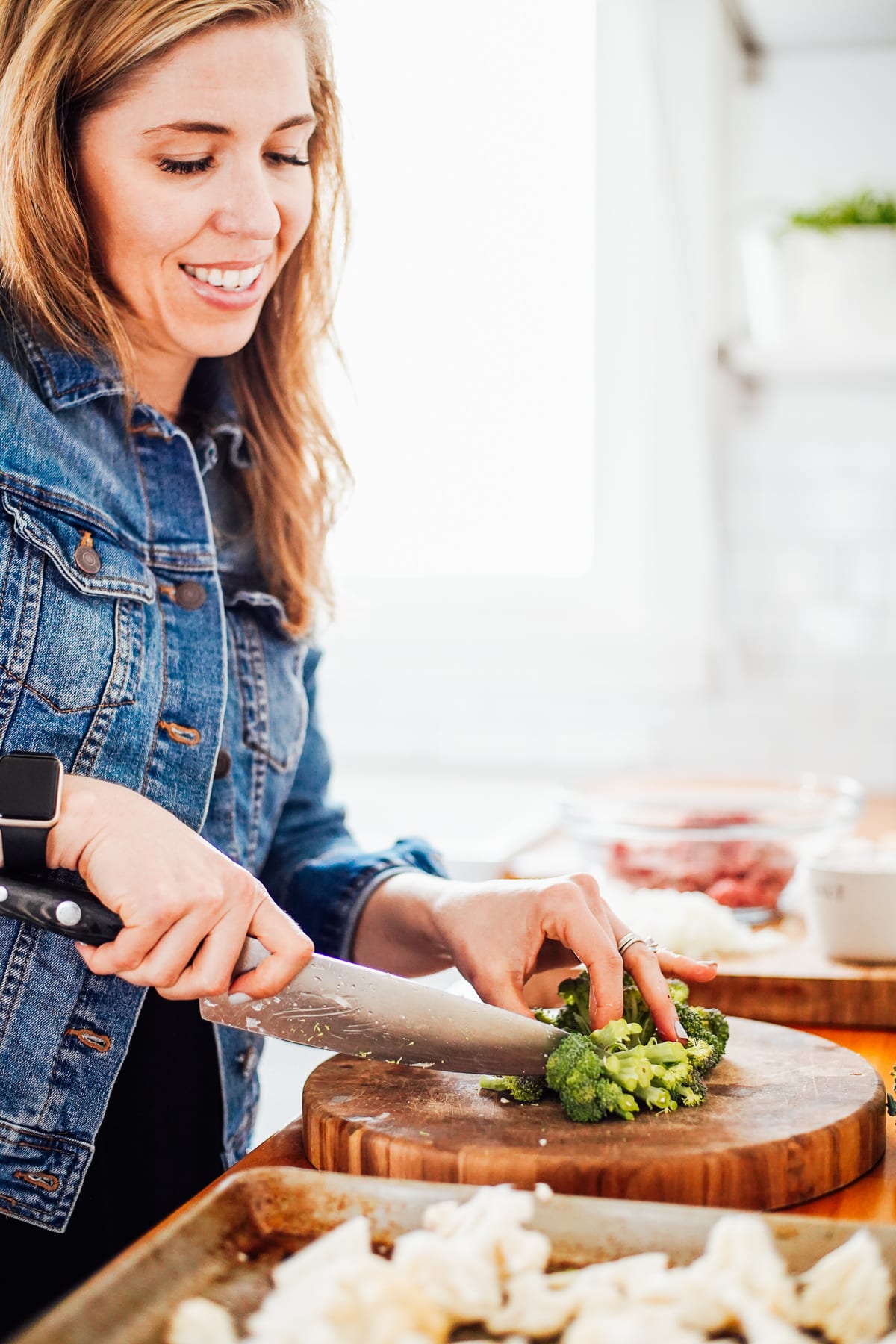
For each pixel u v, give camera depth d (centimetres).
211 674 107
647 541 261
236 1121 113
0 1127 98
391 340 273
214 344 104
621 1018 91
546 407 268
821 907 123
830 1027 116
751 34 238
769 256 223
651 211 255
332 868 117
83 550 99
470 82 262
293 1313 58
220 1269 65
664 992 93
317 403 125
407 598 274
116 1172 105
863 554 242
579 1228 65
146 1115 106
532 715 259
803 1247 63
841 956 123
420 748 265
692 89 233
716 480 243
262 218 97
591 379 264
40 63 92
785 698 246
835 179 243
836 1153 79
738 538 248
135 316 104
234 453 119
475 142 263
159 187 96
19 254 97
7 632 95
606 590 265
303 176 105
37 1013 98
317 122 114
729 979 118
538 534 271
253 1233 68
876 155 242
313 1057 185
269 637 121
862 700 243
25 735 97
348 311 273
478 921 100
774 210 245
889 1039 112
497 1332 59
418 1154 77
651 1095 82
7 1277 100
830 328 221
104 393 102
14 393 98
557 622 265
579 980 96
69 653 98
